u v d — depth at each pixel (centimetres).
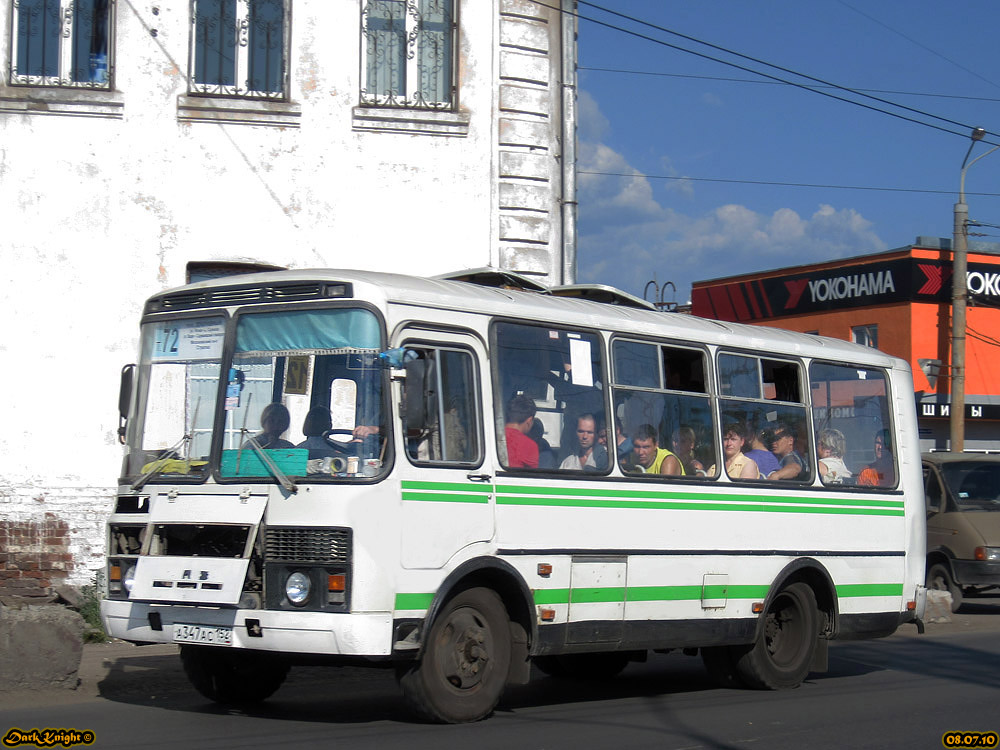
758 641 1057
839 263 3600
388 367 788
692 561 994
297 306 823
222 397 834
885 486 1189
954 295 2830
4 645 938
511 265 1549
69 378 1380
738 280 4000
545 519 882
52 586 1347
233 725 827
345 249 1486
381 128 1504
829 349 1162
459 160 1534
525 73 1572
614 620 931
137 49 1427
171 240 1424
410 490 791
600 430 941
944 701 1004
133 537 852
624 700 1008
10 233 1375
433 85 1543
